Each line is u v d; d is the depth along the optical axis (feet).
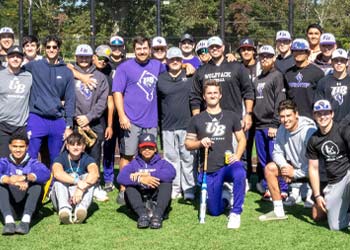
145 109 23.98
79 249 17.83
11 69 22.71
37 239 18.85
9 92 22.63
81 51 24.31
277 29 90.48
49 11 89.35
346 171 19.39
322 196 20.31
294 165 21.76
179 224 20.66
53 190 21.35
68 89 23.32
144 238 18.94
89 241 18.63
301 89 23.93
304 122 21.53
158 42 25.71
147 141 21.21
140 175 20.98
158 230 19.89
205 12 92.32
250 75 25.26
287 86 24.32
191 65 25.22
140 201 20.75
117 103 23.93
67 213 20.31
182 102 24.34
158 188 21.21
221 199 21.50
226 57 26.66
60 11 89.92
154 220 20.12
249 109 23.53
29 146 22.89
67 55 77.61
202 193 20.94
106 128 25.84
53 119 23.03
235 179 20.34
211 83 21.50
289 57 26.27
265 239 18.74
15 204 20.66
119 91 23.94
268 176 21.26
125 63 24.11
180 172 24.94
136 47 23.93
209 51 23.63
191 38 27.68
